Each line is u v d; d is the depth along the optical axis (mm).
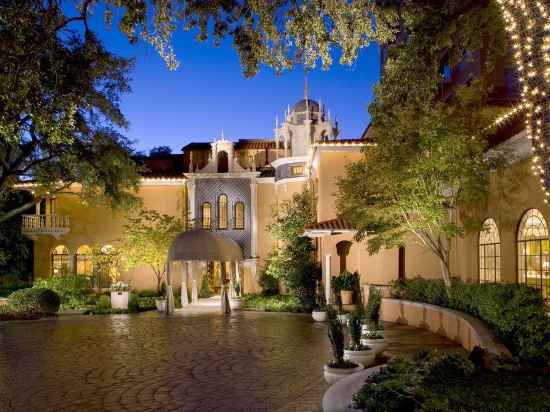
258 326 21734
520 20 7395
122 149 28438
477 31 11273
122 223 36656
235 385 11203
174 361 14023
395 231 19531
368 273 26469
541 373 7621
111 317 25984
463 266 21922
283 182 36062
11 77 10781
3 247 36531
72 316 26656
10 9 10703
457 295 17141
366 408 7051
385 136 18469
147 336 18953
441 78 12359
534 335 10320
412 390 6793
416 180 17938
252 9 11234
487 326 13539
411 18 11828
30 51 11023
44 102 11664
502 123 17625
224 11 11672
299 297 29297
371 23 11305
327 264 24641
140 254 32781
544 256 15695
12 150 26609
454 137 17078
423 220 18625
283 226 32250
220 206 37281
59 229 35812
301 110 39000
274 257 31906
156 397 10281
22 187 35031
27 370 12961
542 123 7109
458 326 15742
